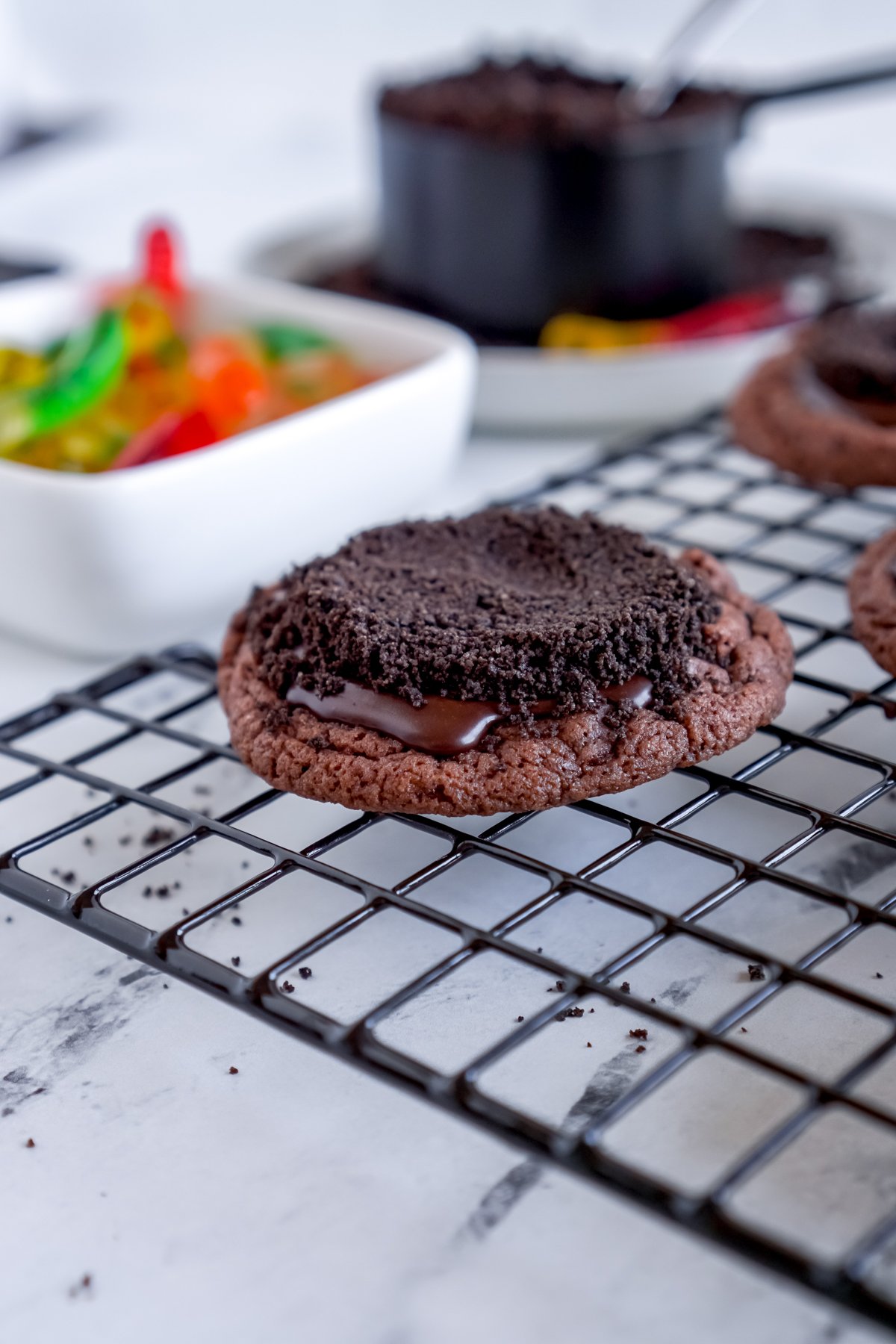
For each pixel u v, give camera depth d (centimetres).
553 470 58
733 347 58
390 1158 41
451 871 45
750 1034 42
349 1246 40
